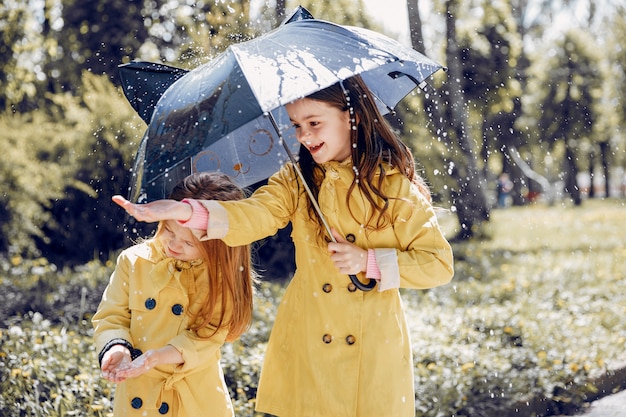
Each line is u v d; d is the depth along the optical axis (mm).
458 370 6434
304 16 4121
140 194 3488
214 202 3354
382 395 3455
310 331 3551
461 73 20750
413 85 4227
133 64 4168
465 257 15500
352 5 11188
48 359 6156
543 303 9938
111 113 11211
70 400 5348
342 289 3541
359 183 3545
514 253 16750
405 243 3545
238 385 5930
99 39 14789
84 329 8102
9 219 12469
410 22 13578
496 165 43000
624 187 47875
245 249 3750
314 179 3648
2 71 14227
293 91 3111
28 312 9016
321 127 3551
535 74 30312
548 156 41750
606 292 10938
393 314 3570
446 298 10188
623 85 35531
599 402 6738
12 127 12711
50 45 15453
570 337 8094
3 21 14312
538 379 6625
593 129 36312
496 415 5965
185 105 3281
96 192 11695
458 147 18828
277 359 3641
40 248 13164
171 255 3637
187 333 3578
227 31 5582
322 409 3473
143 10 14234
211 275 3625
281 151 4230
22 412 5379
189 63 5324
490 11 20922
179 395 3582
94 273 11406
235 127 3092
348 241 3543
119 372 3326
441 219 23531
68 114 12516
